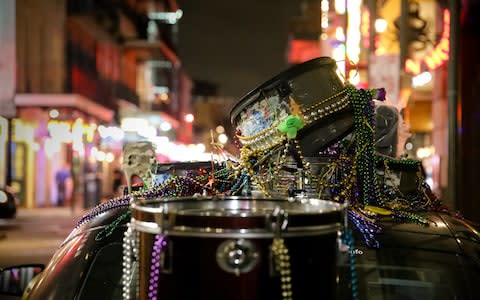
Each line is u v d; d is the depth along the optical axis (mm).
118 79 33594
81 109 23141
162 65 42969
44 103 21703
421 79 10906
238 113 3330
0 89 20000
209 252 1803
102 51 30312
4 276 3840
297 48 25156
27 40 22828
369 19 11266
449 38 7164
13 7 19812
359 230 2596
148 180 3646
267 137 3139
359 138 3164
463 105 10922
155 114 40281
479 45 10797
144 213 1936
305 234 1834
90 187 21797
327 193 3121
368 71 10195
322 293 1896
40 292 2553
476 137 10906
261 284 1796
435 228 2717
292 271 1816
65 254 2695
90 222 2898
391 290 2416
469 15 10594
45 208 23297
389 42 11727
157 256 1871
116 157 31547
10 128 20375
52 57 23562
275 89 3168
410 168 3566
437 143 14172
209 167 3619
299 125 2982
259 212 2178
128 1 36156
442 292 2414
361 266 2469
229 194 3225
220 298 1797
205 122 56281
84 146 24125
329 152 3314
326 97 3154
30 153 23547
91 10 24672
